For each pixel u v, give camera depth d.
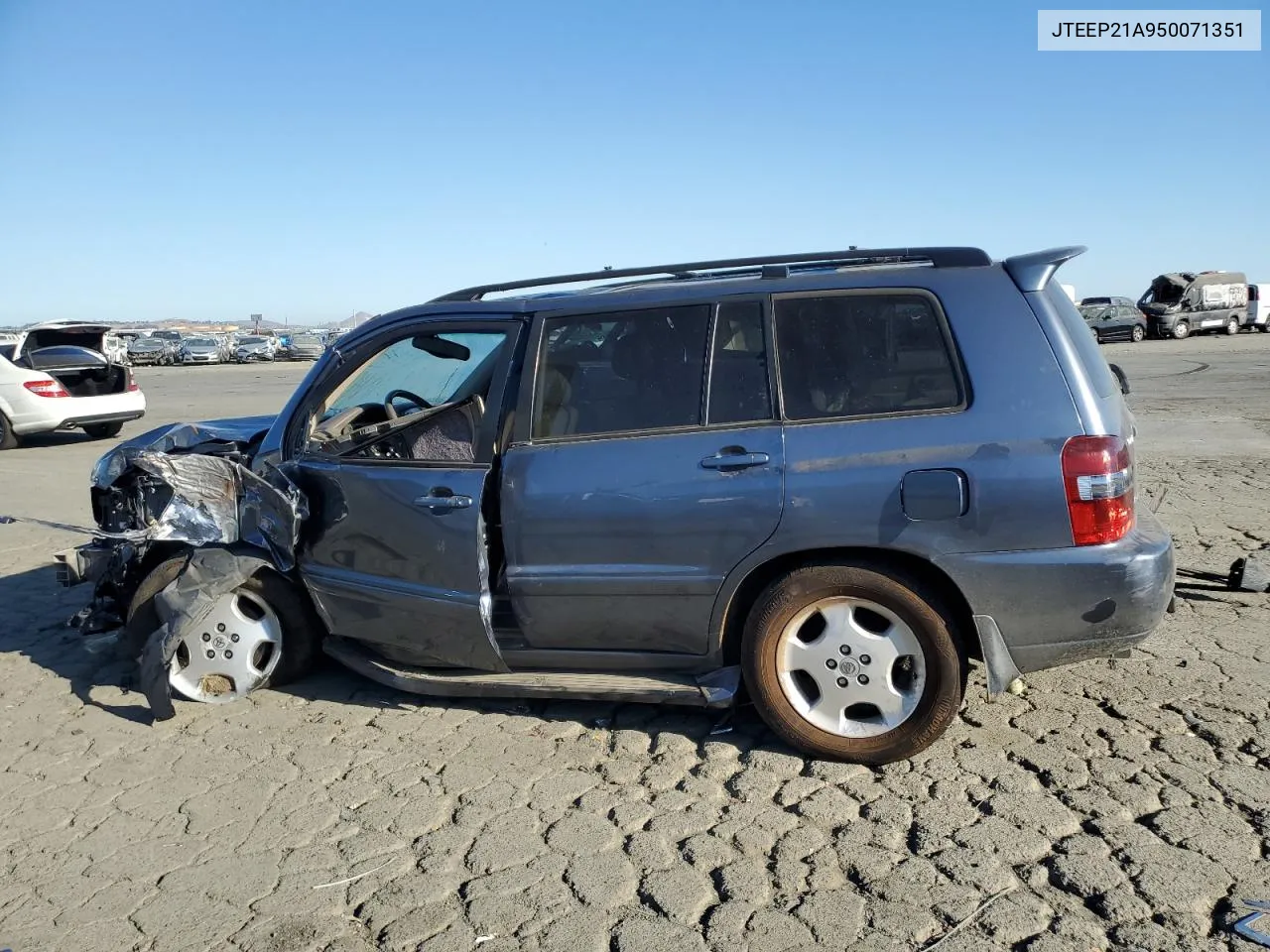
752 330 3.97
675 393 4.03
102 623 5.13
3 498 10.65
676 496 3.91
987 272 3.85
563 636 4.20
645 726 4.39
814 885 3.17
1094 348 4.14
